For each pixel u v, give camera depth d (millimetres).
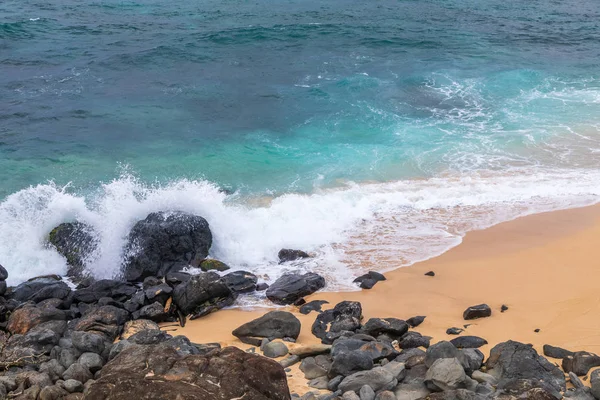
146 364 8227
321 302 12086
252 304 12312
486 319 11227
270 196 16906
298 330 10797
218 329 11258
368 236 15000
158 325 11555
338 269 13539
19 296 12367
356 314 11336
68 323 11312
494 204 16594
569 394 8789
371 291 12531
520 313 11406
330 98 23484
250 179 17875
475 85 24969
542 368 9312
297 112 22359
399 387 8922
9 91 23578
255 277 13047
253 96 23578
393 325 10688
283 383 8109
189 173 18188
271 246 14453
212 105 22812
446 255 14047
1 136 20078
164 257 13602
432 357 9320
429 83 25047
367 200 16594
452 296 12234
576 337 10445
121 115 21891
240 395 7621
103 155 19203
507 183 17656
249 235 14750
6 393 8828
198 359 8172
